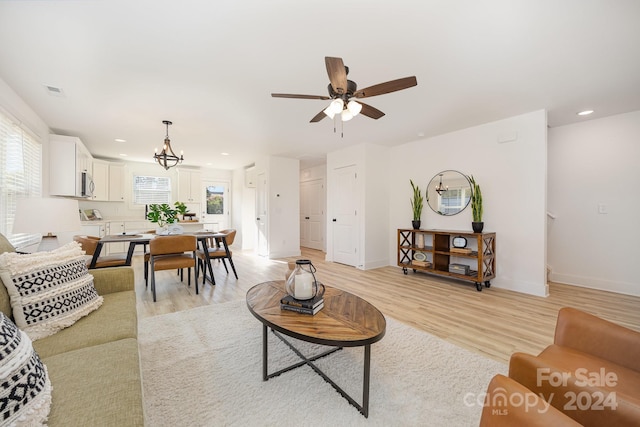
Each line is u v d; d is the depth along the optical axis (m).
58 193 3.79
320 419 1.34
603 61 2.23
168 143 3.85
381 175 5.11
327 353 1.91
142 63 2.23
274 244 6.09
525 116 3.46
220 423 1.30
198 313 2.71
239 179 7.69
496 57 2.17
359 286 3.74
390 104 3.12
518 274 3.54
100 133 4.15
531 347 2.06
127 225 5.99
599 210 3.58
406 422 1.32
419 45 2.01
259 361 1.85
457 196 4.16
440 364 1.81
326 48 2.04
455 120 3.68
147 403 1.42
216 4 1.60
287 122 3.70
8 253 1.32
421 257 4.45
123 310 1.62
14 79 2.46
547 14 1.70
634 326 2.46
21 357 0.79
